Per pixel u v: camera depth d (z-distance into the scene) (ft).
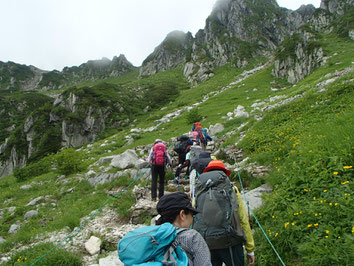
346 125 22.52
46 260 18.52
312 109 37.91
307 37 174.29
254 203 19.98
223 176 11.55
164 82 322.96
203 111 114.93
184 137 32.65
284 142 30.63
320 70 111.04
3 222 37.65
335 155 18.20
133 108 228.02
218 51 329.11
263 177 25.00
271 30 366.84
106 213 29.07
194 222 11.11
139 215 24.91
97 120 203.21
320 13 279.28
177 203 8.54
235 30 358.64
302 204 15.65
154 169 27.71
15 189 57.06
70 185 47.01
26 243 26.07
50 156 75.46
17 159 219.82
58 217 32.71
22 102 440.04
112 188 38.75
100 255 20.03
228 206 10.75
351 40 147.64
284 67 160.25
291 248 13.14
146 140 83.82
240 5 386.73
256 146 35.35
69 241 23.12
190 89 258.57
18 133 234.99
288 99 66.28
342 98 35.76
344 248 11.08
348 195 13.88
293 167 20.63
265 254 14.01
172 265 6.98
